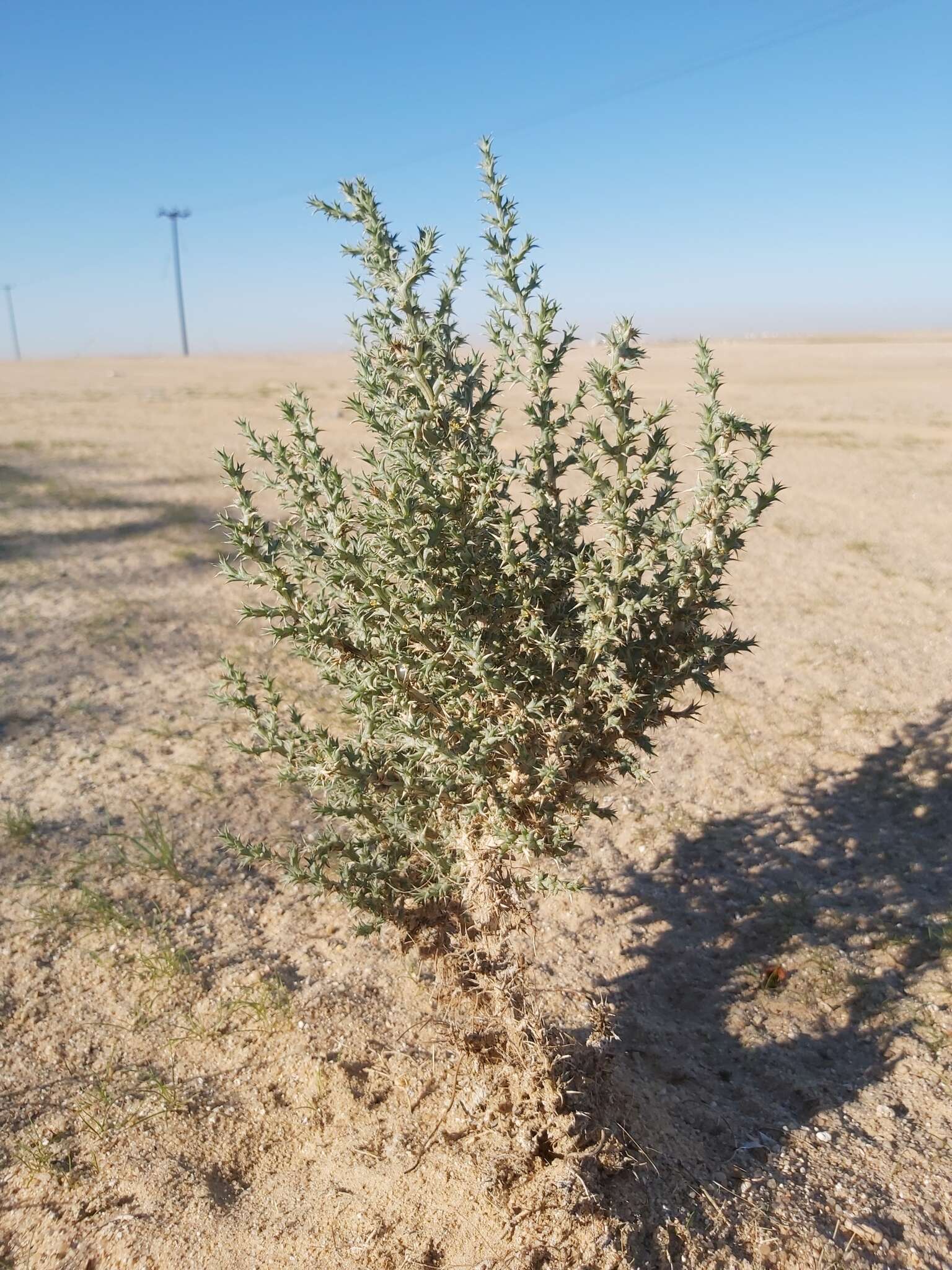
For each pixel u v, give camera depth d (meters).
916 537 10.52
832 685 6.35
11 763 5.12
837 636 7.32
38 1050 3.11
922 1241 2.50
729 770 5.26
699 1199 2.51
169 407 28.33
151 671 6.62
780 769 5.26
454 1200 2.44
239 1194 2.61
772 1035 3.38
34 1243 2.45
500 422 2.54
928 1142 2.86
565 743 2.54
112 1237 2.45
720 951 3.84
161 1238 2.44
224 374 53.78
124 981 3.44
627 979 3.64
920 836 4.61
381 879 2.82
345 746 2.76
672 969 3.72
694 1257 2.35
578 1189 2.35
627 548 2.46
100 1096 2.92
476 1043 2.71
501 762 2.52
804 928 3.96
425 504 2.37
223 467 2.44
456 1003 2.98
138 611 8.02
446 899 2.92
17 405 30.06
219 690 2.74
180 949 3.62
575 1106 2.54
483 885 2.61
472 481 2.45
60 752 5.27
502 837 2.41
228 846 2.87
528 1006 2.67
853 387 30.42
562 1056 2.53
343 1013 3.27
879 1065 3.23
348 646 2.50
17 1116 2.84
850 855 4.47
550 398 2.49
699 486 2.48
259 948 3.66
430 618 2.34
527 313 2.44
